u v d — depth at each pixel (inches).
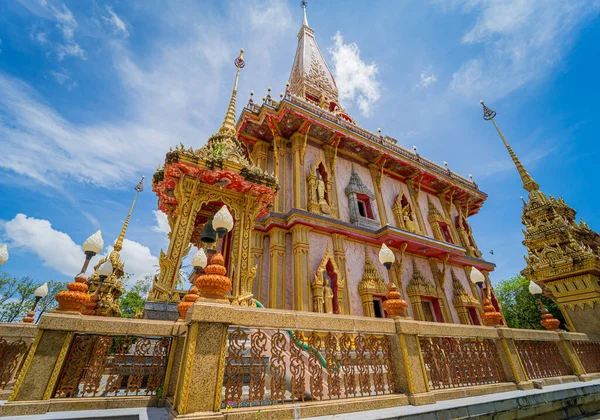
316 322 175.0
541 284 407.2
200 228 434.3
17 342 185.0
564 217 430.0
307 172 613.3
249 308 156.9
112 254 566.9
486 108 544.7
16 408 130.0
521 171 475.2
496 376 237.1
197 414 121.1
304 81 934.4
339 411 153.6
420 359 197.8
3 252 233.6
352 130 679.7
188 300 207.5
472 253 844.0
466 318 667.4
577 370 291.4
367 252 604.1
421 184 842.2
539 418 211.9
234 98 430.6
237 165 336.2
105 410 148.9
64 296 157.6
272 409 139.1
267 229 530.6
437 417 161.5
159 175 355.3
